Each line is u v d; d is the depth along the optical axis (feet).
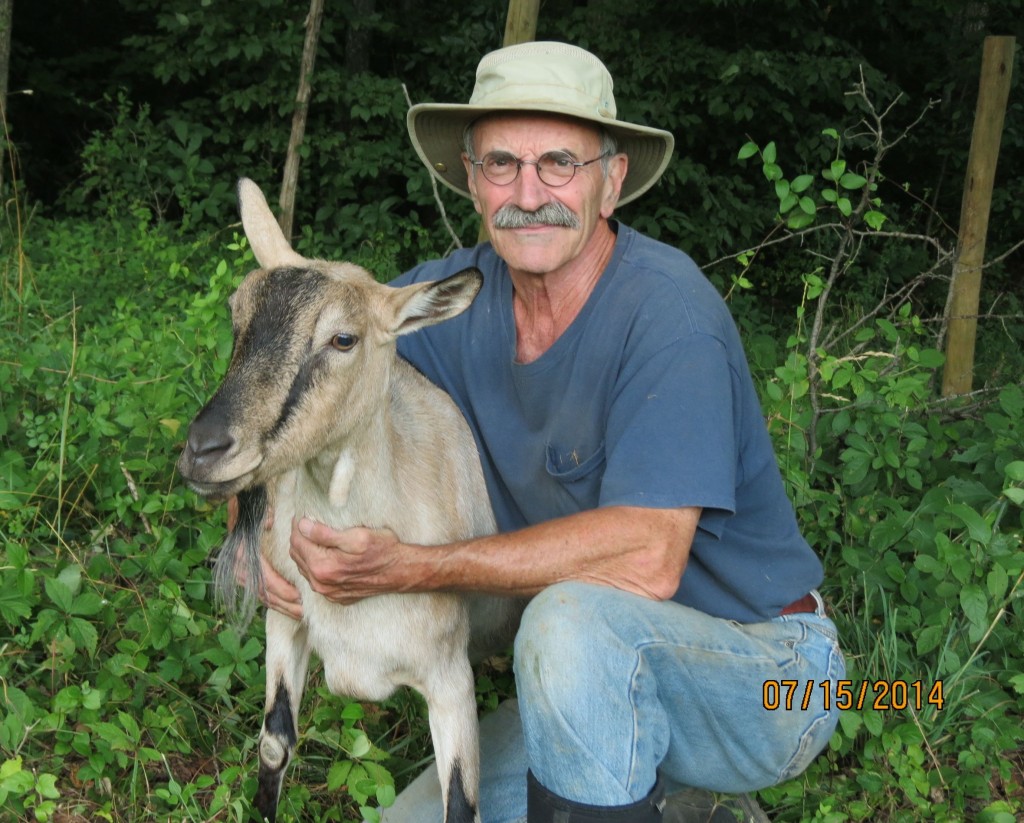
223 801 9.46
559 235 9.40
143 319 19.01
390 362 9.23
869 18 35.68
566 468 9.78
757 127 32.91
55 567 11.69
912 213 38.96
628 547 8.50
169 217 32.91
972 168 20.42
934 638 11.55
